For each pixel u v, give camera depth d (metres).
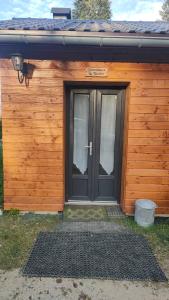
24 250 3.02
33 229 3.51
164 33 3.13
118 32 3.11
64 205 4.25
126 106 3.88
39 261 2.82
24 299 2.30
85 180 4.34
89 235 3.38
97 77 3.61
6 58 3.57
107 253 2.99
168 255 2.98
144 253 3.00
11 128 3.77
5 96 3.67
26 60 3.56
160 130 3.74
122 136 4.13
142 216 3.62
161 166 3.84
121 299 2.32
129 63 3.57
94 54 3.54
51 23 4.56
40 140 3.80
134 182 3.89
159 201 3.94
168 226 3.64
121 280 2.56
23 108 3.71
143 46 3.20
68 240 3.25
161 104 3.67
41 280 2.54
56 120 3.74
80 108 4.17
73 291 2.41
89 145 4.21
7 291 2.39
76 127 4.23
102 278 2.58
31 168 3.88
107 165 4.32
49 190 3.94
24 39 3.14
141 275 2.63
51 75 3.61
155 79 3.61
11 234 3.36
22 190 3.95
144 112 3.70
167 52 3.48
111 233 3.44
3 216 3.87
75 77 3.61
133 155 3.81
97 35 3.11
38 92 3.66
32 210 4.00
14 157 3.85
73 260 2.85
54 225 3.63
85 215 3.96
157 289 2.45
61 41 3.15
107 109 4.15
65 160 4.18
